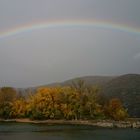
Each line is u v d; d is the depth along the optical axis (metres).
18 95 180.62
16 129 106.75
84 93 154.62
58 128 112.69
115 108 153.62
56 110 153.50
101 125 130.88
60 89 156.25
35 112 155.38
